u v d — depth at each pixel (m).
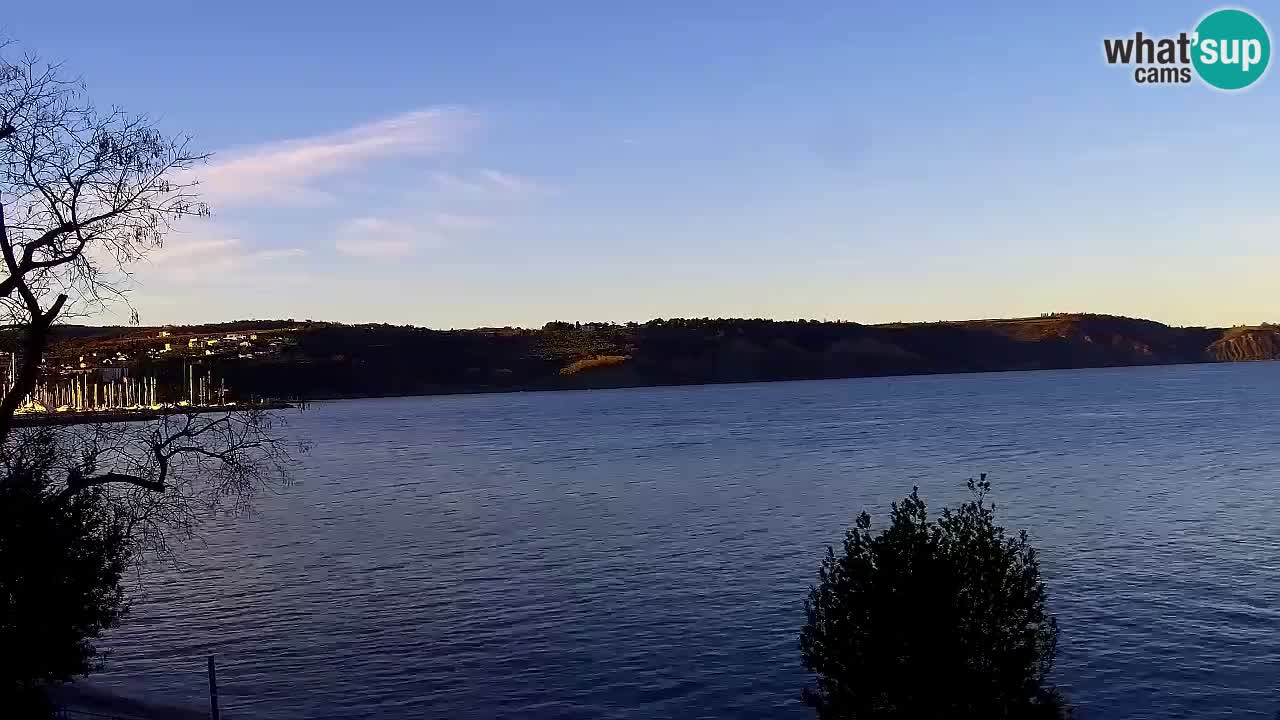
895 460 99.62
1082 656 31.08
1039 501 66.19
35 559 17.08
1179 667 29.83
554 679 30.64
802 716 26.78
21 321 17.22
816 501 69.88
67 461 18.22
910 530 15.58
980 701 14.97
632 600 40.41
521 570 47.66
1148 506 62.62
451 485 89.94
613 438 145.25
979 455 101.81
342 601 41.97
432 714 27.86
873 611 15.33
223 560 52.41
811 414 192.88
